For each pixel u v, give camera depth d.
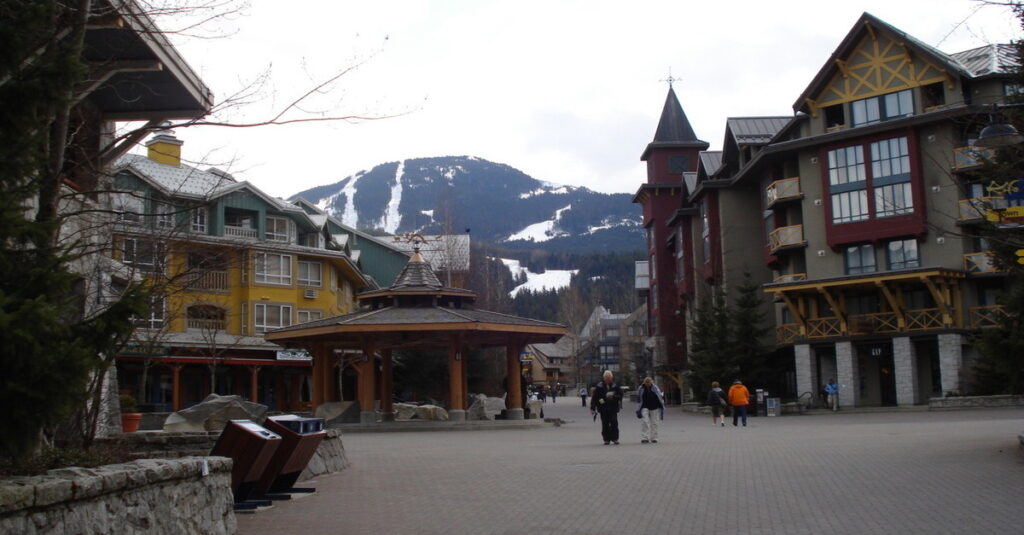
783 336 52.22
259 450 11.81
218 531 9.34
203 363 52.28
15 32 7.11
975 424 28.22
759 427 32.97
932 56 45.44
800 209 51.97
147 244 14.41
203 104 19.19
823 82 49.62
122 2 11.48
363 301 39.12
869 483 13.78
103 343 7.70
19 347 6.36
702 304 56.31
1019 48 17.64
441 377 63.12
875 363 49.72
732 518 10.83
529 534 10.05
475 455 21.59
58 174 10.13
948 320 44.62
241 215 57.09
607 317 164.25
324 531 10.39
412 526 10.71
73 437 12.39
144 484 7.75
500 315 37.91
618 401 24.73
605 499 12.79
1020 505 11.18
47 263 7.30
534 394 86.56
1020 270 18.31
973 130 34.16
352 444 27.17
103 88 17.97
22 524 6.09
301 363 56.59
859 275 46.25
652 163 79.44
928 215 45.91
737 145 57.09
